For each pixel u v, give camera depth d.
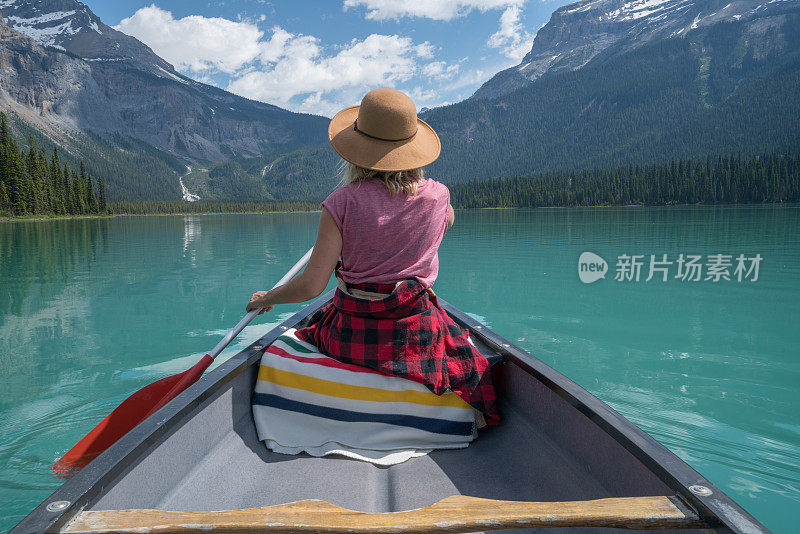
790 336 4.85
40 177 67.69
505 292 7.41
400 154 1.72
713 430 2.75
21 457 2.50
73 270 10.41
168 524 0.99
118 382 3.68
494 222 34.72
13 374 3.86
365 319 1.80
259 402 1.88
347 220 1.69
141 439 1.26
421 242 1.76
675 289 7.58
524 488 1.55
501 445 1.79
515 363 1.91
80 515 1.01
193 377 2.08
